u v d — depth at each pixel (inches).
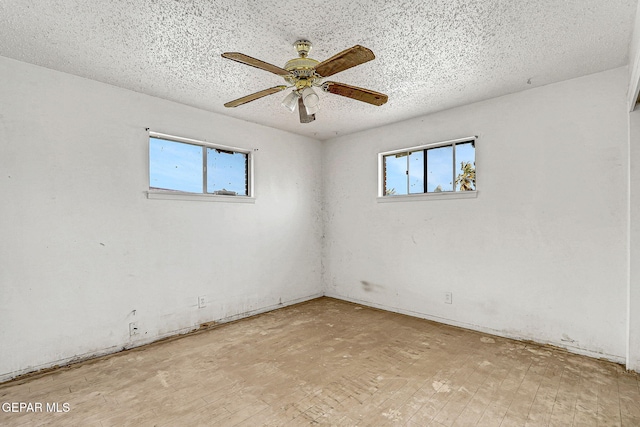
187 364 102.9
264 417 75.5
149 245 122.0
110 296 112.0
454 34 82.6
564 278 111.0
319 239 190.1
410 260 152.9
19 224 95.0
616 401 80.4
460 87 116.3
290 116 148.0
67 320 103.0
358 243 174.7
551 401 80.7
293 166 176.4
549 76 107.4
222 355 109.7
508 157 123.0
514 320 122.0
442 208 141.6
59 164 102.2
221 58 94.6
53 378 93.6
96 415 76.2
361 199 173.2
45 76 99.9
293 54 92.7
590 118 106.0
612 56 94.1
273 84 113.1
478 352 110.4
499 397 82.9
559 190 112.0
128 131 117.0
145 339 120.0
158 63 97.7
